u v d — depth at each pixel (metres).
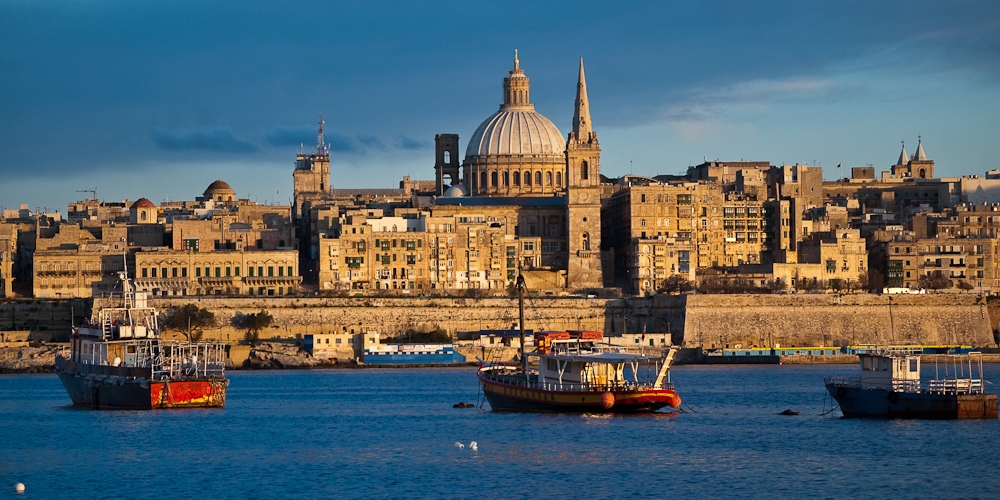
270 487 158.88
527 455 179.62
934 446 181.25
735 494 153.88
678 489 156.62
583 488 157.38
